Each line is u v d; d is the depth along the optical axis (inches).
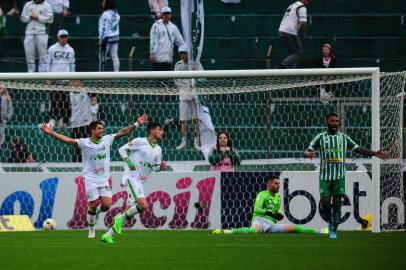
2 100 2335.1
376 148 1845.5
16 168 2213.3
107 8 2650.1
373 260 1238.3
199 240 1628.9
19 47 2930.6
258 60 2827.3
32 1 2650.1
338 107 2175.2
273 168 2178.9
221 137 2048.5
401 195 1951.3
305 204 1978.3
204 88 2123.5
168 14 2593.5
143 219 2004.2
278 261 1222.3
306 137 2347.4
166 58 2596.0
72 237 1702.8
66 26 3002.0
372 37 2947.8
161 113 2432.3
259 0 3073.3
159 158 1691.7
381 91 2022.6
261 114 2433.6
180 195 2004.2
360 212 1962.4
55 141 2388.0
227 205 2000.5
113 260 1238.3
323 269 1120.2
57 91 2303.2
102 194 1686.8
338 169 1670.8
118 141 2409.0
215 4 3075.8
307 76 1991.9
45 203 2016.5
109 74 1942.7
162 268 1132.5
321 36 3002.0
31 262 1209.4
